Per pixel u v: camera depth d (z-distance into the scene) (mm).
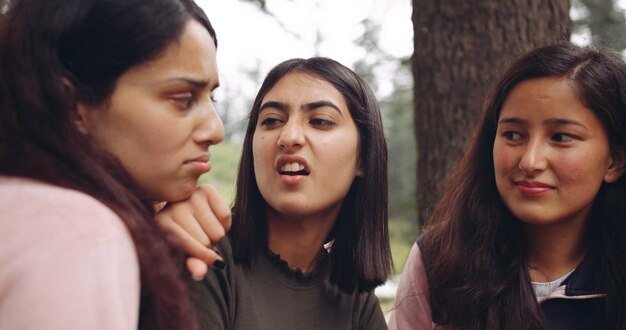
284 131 1601
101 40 1005
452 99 2871
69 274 837
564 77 1623
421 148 2971
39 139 959
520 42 2805
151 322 996
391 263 1801
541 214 1639
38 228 860
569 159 1610
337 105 1646
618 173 1720
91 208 899
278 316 1652
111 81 1020
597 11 5863
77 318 821
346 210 1777
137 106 1034
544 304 1776
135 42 1014
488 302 1797
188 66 1061
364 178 1739
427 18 2951
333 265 1767
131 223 957
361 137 1723
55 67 981
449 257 1866
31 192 896
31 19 993
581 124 1612
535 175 1625
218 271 1556
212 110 1115
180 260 1150
